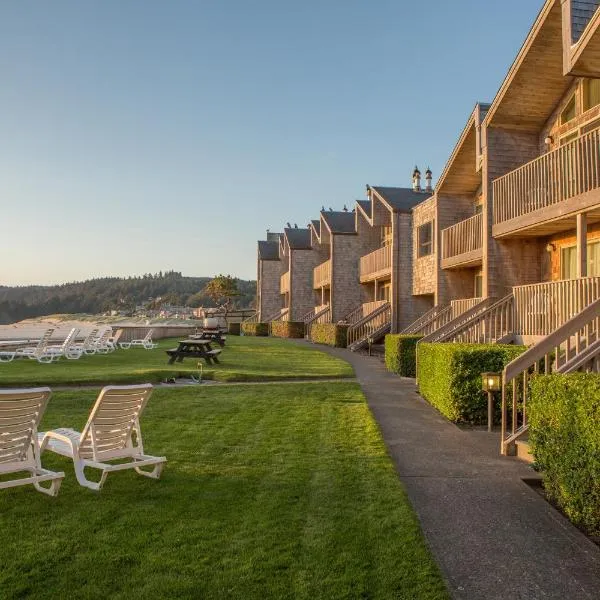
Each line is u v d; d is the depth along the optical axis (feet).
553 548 15.96
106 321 280.51
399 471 23.70
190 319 225.97
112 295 445.37
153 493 20.16
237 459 24.80
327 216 131.13
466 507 19.27
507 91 49.62
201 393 43.19
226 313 197.88
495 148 53.06
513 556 15.44
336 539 16.08
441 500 19.99
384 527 16.97
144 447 26.86
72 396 39.96
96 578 13.76
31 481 19.35
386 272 92.68
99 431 21.39
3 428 19.02
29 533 16.49
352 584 13.55
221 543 15.80
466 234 62.64
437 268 71.31
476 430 31.99
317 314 125.29
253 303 332.60
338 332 99.96
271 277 178.91
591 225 46.14
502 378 28.91
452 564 14.94
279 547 15.53
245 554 15.10
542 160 45.01
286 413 35.60
